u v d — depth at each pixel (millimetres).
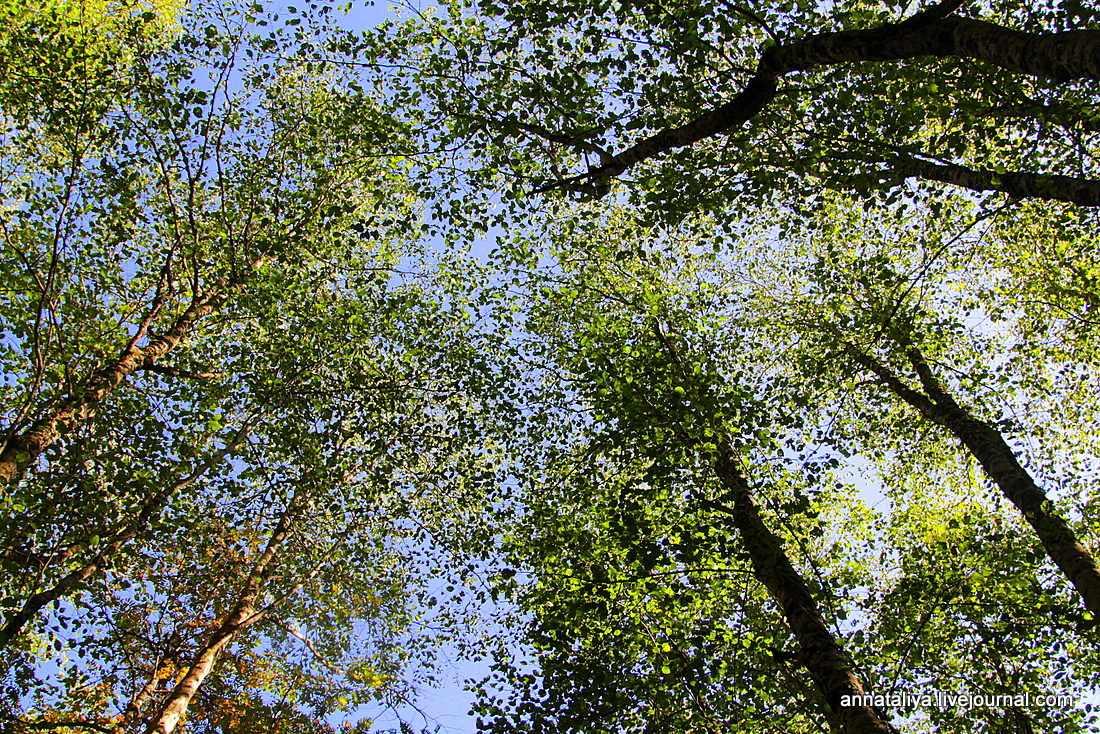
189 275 9859
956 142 6688
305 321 10141
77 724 7730
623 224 12445
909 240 10703
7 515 6246
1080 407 12188
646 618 7672
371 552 10844
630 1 6457
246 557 11656
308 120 10641
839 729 6004
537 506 9383
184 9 10750
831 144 6918
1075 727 8141
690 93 6898
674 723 6852
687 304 11328
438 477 10344
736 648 7355
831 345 12438
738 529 7188
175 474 7766
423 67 7754
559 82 6934
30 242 8516
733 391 8031
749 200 7328
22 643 7473
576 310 10844
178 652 9641
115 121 8539
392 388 10461
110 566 7504
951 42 4871
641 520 7129
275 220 10195
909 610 9227
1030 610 8914
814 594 7105
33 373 8328
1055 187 6047
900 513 12062
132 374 8914
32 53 8461
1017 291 12000
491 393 10297
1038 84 6516
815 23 6863
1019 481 8852
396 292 12055
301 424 9859
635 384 8156
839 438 11469
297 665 12391
